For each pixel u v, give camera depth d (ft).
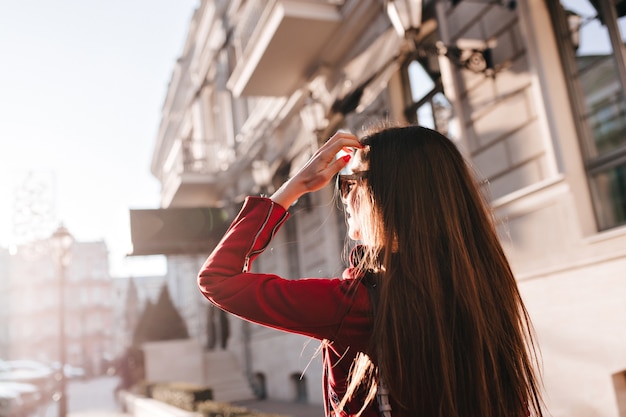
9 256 207.62
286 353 37.50
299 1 27.25
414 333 3.50
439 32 20.68
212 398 28.25
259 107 43.80
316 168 4.19
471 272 3.67
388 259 3.70
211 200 56.39
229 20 48.03
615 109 14.02
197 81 61.82
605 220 14.33
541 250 15.42
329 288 3.74
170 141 82.58
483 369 3.50
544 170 15.81
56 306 210.79
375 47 23.52
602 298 13.29
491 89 17.93
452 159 4.07
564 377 14.29
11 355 202.59
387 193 3.88
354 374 3.60
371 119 26.18
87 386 95.04
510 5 16.83
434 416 3.47
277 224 4.10
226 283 3.68
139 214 28.68
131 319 150.00
